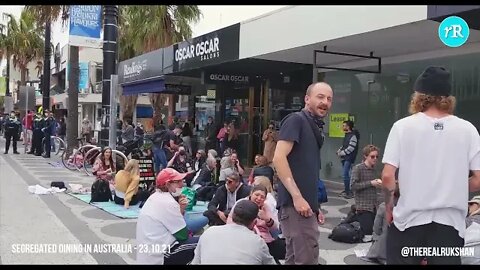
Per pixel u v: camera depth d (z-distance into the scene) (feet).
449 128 8.62
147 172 31.81
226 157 32.19
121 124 58.90
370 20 25.34
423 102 8.80
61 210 28.40
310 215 10.34
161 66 48.29
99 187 31.19
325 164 41.22
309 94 10.91
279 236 16.94
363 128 37.60
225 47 37.06
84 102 114.32
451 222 8.61
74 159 49.11
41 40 127.13
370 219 22.20
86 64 115.24
